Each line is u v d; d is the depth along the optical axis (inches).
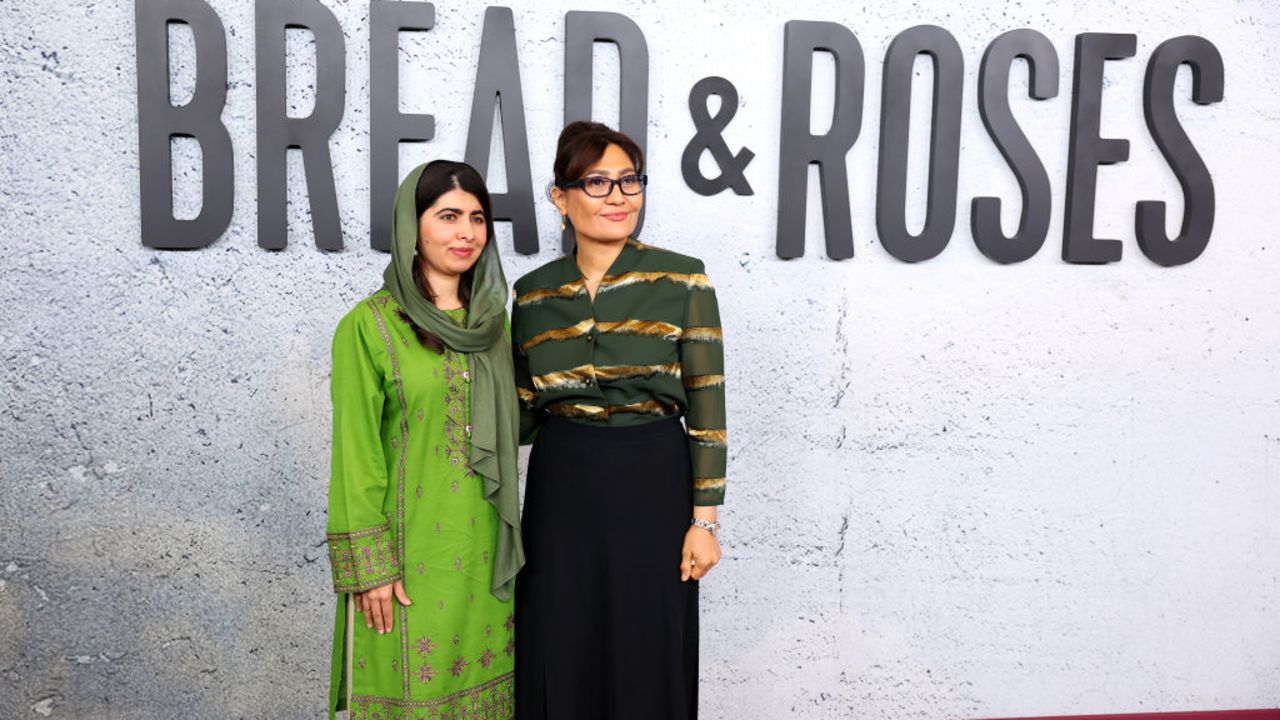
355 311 65.4
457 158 88.7
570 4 88.9
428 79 87.4
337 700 68.2
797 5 91.7
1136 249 98.0
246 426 88.4
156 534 88.3
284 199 84.8
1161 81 94.7
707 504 69.0
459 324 67.4
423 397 64.7
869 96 93.5
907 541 98.4
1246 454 101.6
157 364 86.7
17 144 82.9
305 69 85.9
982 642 100.3
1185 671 102.7
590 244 68.9
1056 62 92.8
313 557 90.4
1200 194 96.0
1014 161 93.4
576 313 68.4
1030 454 99.1
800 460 96.3
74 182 84.0
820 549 97.3
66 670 88.1
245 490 89.0
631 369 67.3
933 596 99.3
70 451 86.2
